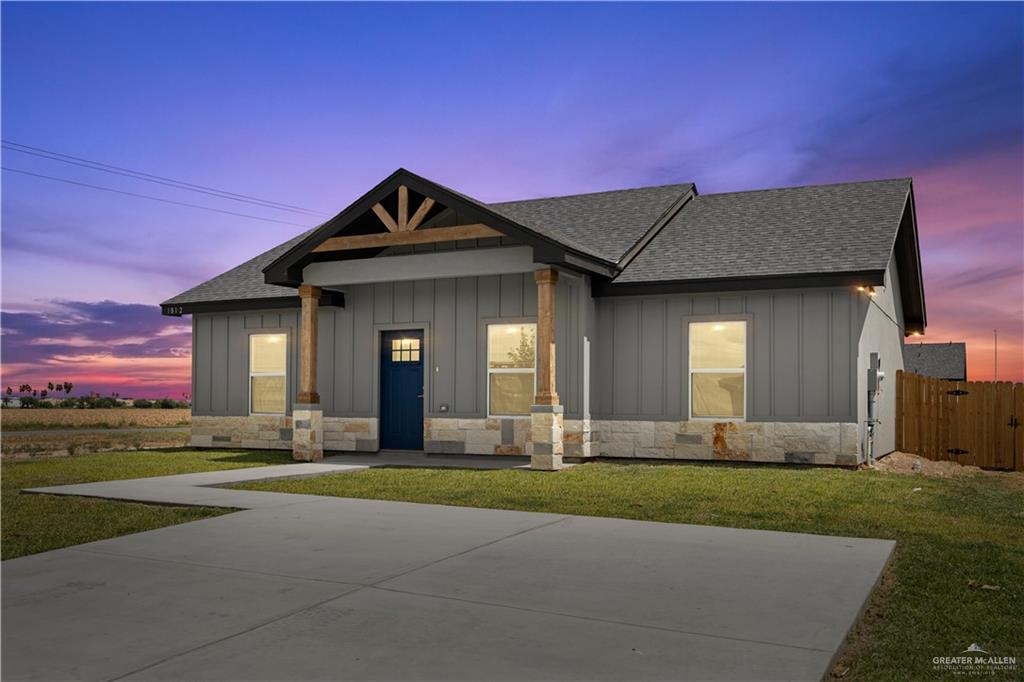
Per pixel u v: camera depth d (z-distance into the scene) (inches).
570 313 584.1
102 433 1084.5
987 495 432.8
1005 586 234.1
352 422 665.6
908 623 200.1
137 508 370.6
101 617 195.0
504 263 556.1
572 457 576.4
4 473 526.6
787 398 548.1
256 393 729.0
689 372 578.6
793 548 270.5
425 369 639.8
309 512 347.9
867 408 567.5
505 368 613.6
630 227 664.4
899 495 410.9
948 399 665.0
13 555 270.7
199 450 738.2
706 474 493.0
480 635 179.5
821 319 541.0
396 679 154.0
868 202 639.1
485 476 488.7
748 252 585.0
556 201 786.2
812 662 161.8
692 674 155.6
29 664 163.3
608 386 600.7
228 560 253.8
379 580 227.6
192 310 740.7
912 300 790.5
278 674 156.9
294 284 624.4
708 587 219.3
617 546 273.7
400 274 589.0
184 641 176.9
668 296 585.6
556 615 193.9
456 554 261.1
